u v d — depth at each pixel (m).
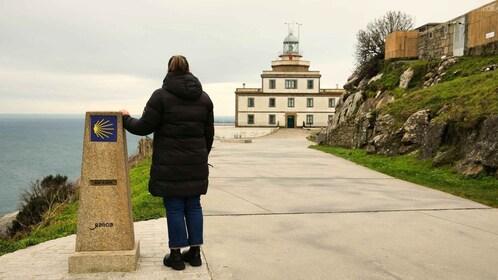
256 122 73.44
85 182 4.93
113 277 4.72
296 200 9.20
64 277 4.71
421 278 4.82
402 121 17.80
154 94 4.86
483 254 5.63
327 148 25.28
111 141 4.94
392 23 44.72
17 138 178.00
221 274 4.88
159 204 8.63
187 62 4.95
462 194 9.80
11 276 4.75
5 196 41.06
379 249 5.81
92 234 4.95
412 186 11.29
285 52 79.62
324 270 5.04
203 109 4.98
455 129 13.65
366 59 42.81
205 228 6.83
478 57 23.80
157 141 4.93
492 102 13.15
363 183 11.80
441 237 6.40
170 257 5.02
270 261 5.32
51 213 12.21
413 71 25.97
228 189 10.62
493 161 11.16
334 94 72.88
